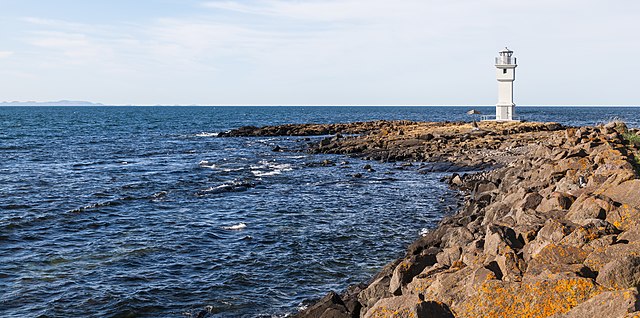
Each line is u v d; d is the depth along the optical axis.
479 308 7.37
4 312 13.51
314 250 18.58
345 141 58.00
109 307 13.84
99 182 33.47
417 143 52.06
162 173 38.03
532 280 7.32
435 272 10.25
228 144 64.81
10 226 21.50
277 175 37.12
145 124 115.38
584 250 8.56
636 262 7.23
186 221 22.92
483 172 33.91
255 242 19.59
